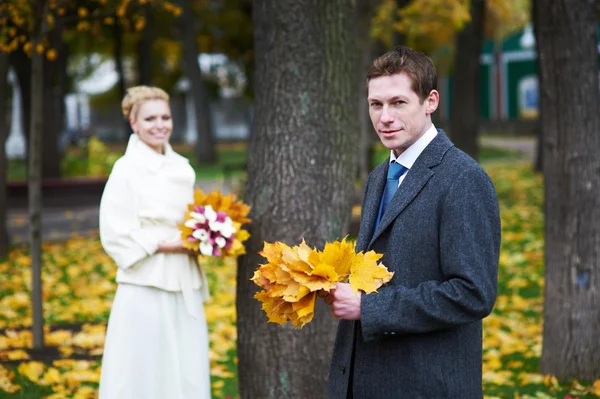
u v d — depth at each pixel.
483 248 2.66
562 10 5.62
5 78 11.31
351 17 4.86
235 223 4.61
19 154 36.28
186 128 60.12
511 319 7.70
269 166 4.74
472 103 17.17
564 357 5.82
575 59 5.66
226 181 20.45
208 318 7.66
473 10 16.61
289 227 4.68
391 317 2.66
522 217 14.54
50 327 7.55
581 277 5.75
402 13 13.04
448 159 2.78
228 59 35.78
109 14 7.75
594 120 5.71
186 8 30.08
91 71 39.53
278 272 2.77
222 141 57.84
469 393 2.78
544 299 6.02
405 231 2.77
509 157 32.69
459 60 17.17
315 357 4.71
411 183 2.80
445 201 2.70
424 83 2.82
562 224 5.79
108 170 22.50
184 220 4.64
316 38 4.70
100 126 62.38
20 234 14.08
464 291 2.61
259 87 4.84
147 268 4.47
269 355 4.72
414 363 2.76
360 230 3.06
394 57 2.83
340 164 4.77
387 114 2.82
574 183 5.71
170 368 4.48
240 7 30.00
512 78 54.38
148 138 4.66
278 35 4.71
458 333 2.78
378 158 21.84
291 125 4.70
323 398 4.73
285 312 2.79
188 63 32.47
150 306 4.46
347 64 4.81
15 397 5.46
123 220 4.48
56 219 16.52
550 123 5.79
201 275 4.74
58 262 11.00
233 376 6.04
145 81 21.03
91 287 9.27
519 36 53.53
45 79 19.89
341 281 2.82
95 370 6.11
